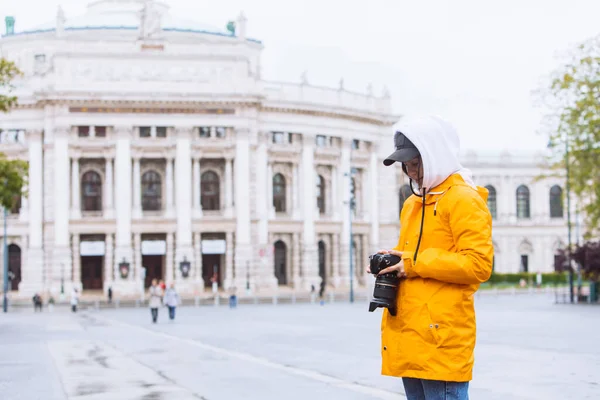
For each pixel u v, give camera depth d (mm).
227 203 106062
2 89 103750
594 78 65562
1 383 21656
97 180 106938
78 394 19172
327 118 114750
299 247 112375
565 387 19984
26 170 58906
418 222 8734
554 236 137125
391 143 124125
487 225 8359
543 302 79625
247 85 106875
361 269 120188
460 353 8164
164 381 21594
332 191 116688
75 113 102875
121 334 44500
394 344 8430
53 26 122188
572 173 71375
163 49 106125
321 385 20547
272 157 111375
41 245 103938
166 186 105250
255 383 21016
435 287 8250
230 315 65438
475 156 136625
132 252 102938
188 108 104938
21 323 59500
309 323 50938
